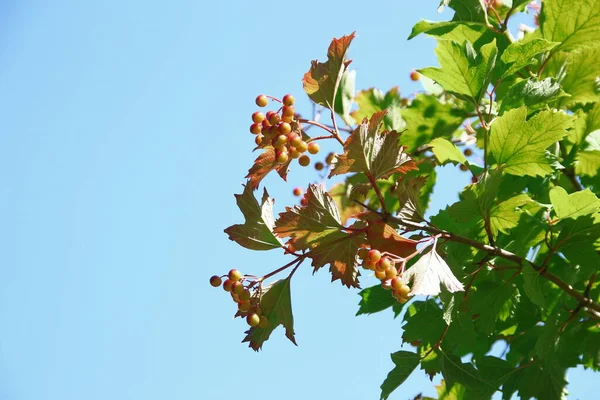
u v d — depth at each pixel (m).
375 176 4.32
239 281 4.48
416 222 4.45
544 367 5.41
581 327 5.25
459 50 5.14
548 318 5.16
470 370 5.46
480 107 6.02
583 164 5.82
